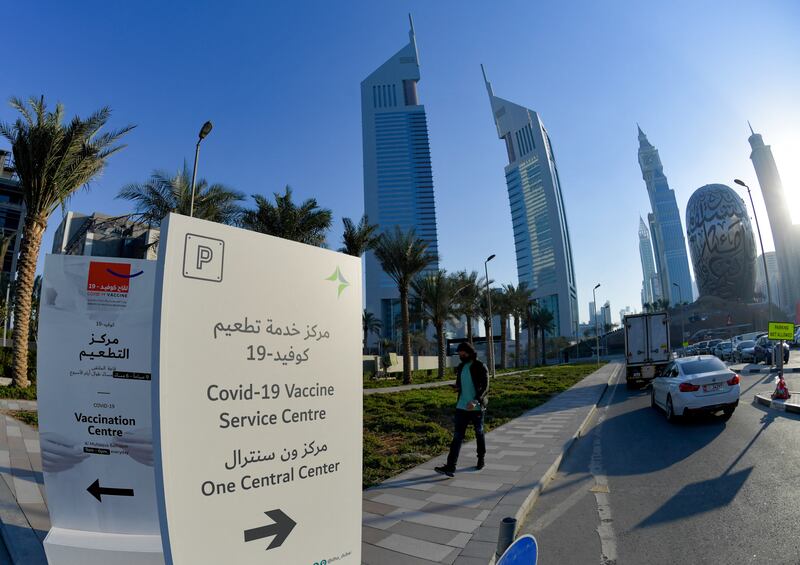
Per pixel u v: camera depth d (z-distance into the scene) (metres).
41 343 4.05
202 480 2.17
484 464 7.65
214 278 2.30
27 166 15.84
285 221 22.19
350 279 3.01
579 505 5.86
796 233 153.50
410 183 163.88
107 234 32.03
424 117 170.00
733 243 179.38
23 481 5.89
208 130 16.39
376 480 6.91
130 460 4.00
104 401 4.04
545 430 11.11
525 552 2.11
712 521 5.01
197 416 2.18
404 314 30.80
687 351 55.47
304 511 2.59
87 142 16.62
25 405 12.99
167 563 1.99
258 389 2.44
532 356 85.50
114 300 4.13
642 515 5.36
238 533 2.28
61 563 3.76
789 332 14.22
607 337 138.50
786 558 4.10
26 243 16.05
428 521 5.11
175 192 20.20
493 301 54.34
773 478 6.29
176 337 2.13
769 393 14.75
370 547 4.45
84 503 3.97
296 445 2.58
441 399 17.77
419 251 30.30
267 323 2.51
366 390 24.44
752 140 167.38
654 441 9.55
